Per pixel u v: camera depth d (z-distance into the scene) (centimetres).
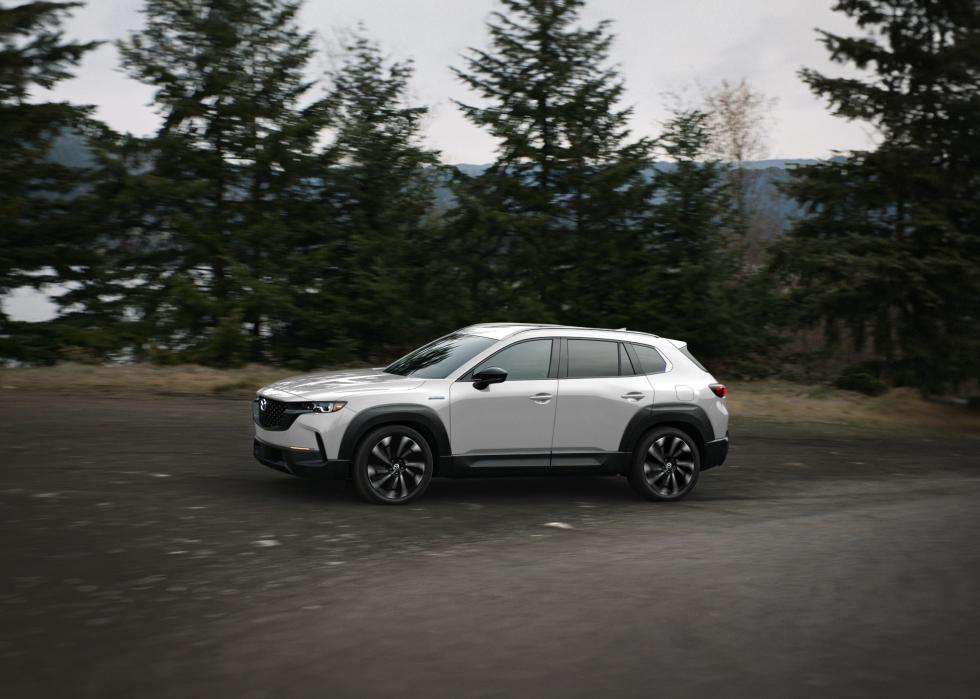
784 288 2497
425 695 385
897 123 2247
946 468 1266
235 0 2416
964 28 2183
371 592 540
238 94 2430
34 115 2380
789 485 1048
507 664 427
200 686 387
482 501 857
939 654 461
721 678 418
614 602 539
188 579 553
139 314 2455
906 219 2211
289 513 752
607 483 1001
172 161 2456
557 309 2517
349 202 2619
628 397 891
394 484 811
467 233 2494
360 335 2488
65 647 429
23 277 2412
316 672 408
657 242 2578
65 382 1580
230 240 2452
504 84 2436
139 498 778
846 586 593
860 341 2411
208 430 1181
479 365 855
